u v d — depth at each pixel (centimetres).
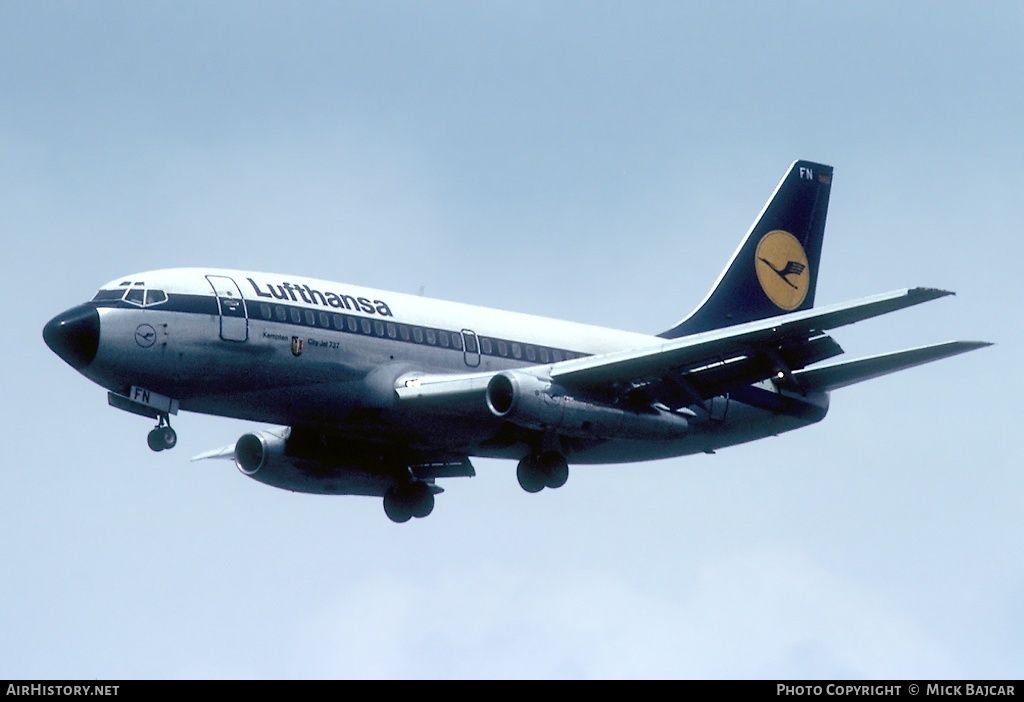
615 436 10738
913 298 9325
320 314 10569
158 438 10194
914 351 11550
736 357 10681
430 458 12138
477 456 11856
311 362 10450
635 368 10488
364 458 11831
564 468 11481
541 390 10306
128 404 10225
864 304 9481
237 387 10244
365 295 11006
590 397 10575
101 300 9988
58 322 9750
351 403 10719
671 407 11088
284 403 10506
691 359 10456
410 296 11388
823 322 9819
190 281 10181
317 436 11538
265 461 11456
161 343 9881
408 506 12150
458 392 10475
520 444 11500
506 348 11669
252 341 10181
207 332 10025
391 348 10894
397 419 10962
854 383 11912
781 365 10550
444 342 11250
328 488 11838
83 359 9756
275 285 10506
